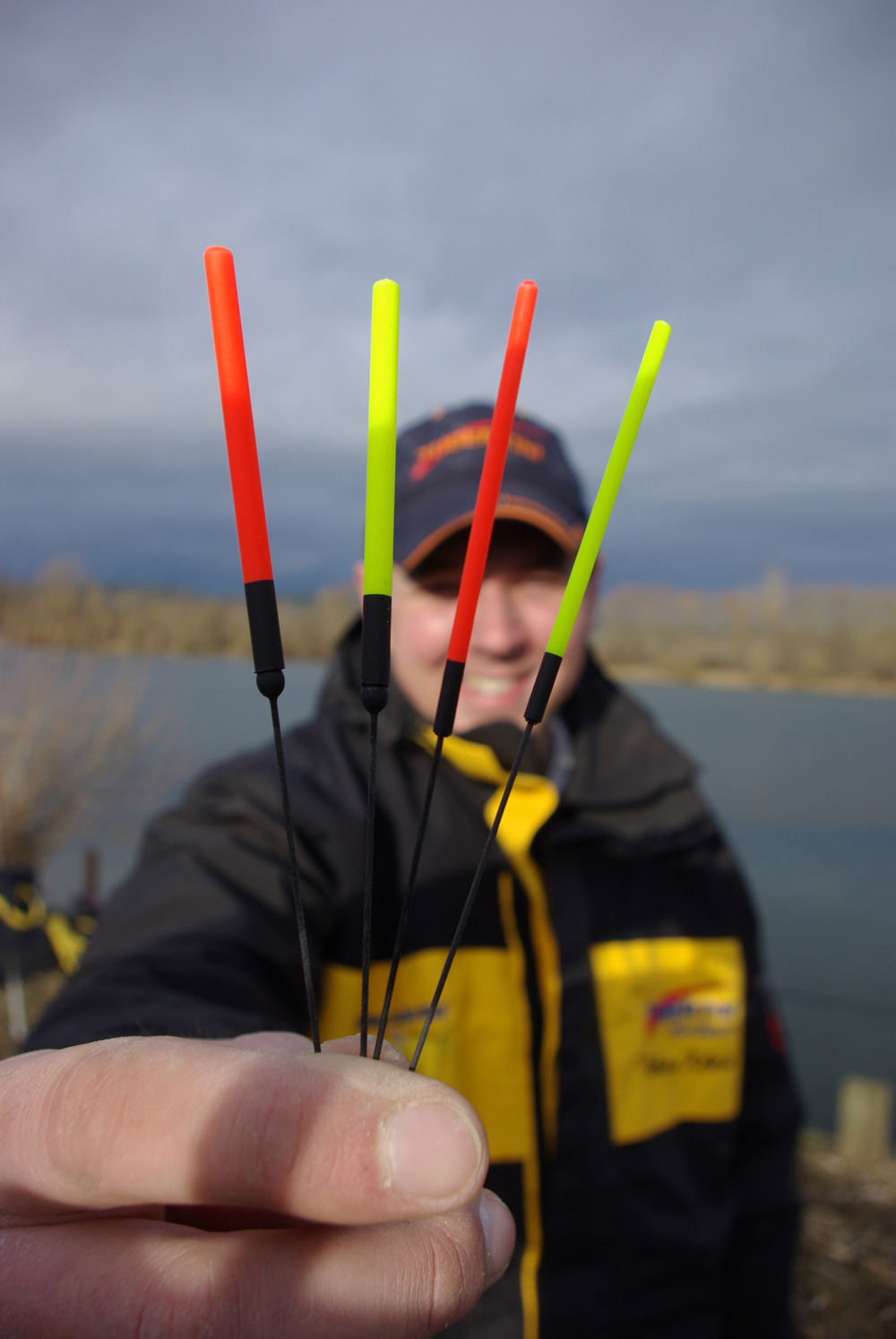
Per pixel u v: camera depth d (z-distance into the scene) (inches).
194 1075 16.8
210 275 17.7
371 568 17.8
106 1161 16.3
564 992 53.5
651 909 58.6
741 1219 59.8
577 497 63.6
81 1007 31.2
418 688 59.5
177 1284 16.2
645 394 19.2
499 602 57.9
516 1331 47.9
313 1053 18.1
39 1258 16.7
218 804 46.9
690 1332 52.3
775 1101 63.4
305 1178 15.8
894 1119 185.2
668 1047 57.0
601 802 57.9
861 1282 101.2
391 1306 16.7
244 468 17.7
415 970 49.9
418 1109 16.3
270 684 17.8
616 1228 51.6
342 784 52.3
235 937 38.8
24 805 271.6
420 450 61.7
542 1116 52.6
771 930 316.2
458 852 53.4
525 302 18.5
